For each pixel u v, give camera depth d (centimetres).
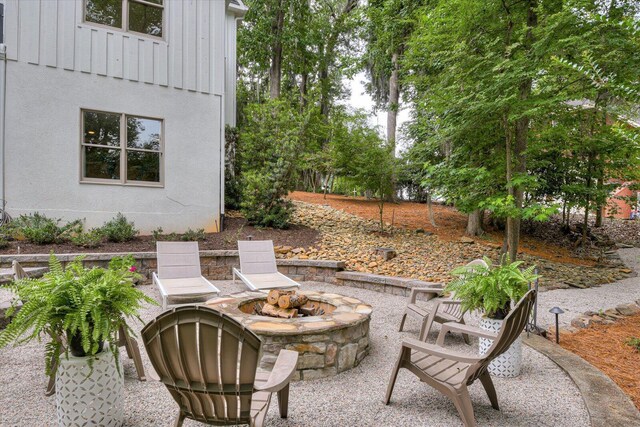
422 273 731
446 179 728
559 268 884
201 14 884
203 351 184
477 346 431
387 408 283
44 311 221
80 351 241
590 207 929
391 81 1420
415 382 330
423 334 396
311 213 1127
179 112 859
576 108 665
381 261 782
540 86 559
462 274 370
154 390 302
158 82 834
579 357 373
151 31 833
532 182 594
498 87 546
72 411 232
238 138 1113
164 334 189
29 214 718
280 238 864
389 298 625
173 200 854
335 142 984
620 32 454
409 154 934
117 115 798
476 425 262
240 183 1055
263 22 1656
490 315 358
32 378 318
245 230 898
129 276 273
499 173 690
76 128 755
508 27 604
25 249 634
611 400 285
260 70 2105
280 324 345
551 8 556
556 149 835
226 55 1105
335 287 695
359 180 988
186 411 207
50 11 729
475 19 603
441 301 415
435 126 746
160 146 845
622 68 475
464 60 588
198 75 882
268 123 1107
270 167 976
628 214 1509
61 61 740
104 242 720
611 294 700
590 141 812
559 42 492
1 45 688
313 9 1989
